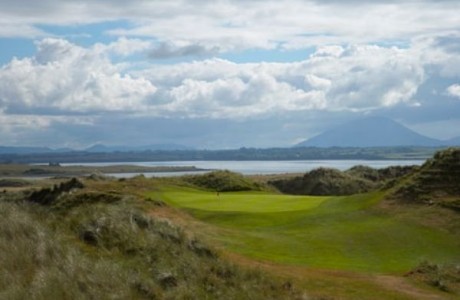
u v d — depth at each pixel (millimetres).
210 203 40375
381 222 31422
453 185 35812
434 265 23297
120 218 19875
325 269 22188
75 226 18578
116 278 14523
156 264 16703
